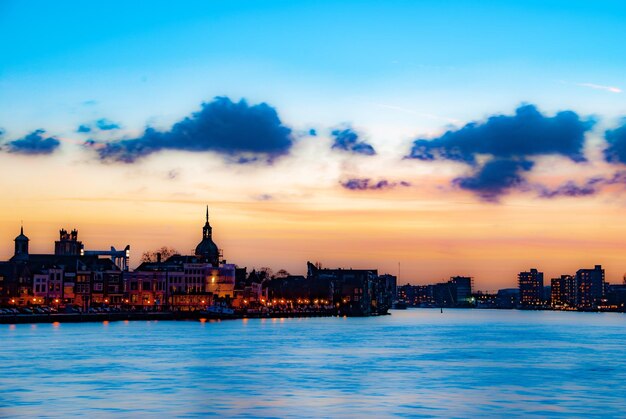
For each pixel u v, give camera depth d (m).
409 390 117.56
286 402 106.81
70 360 153.38
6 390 115.19
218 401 107.06
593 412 101.75
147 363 149.25
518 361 160.62
